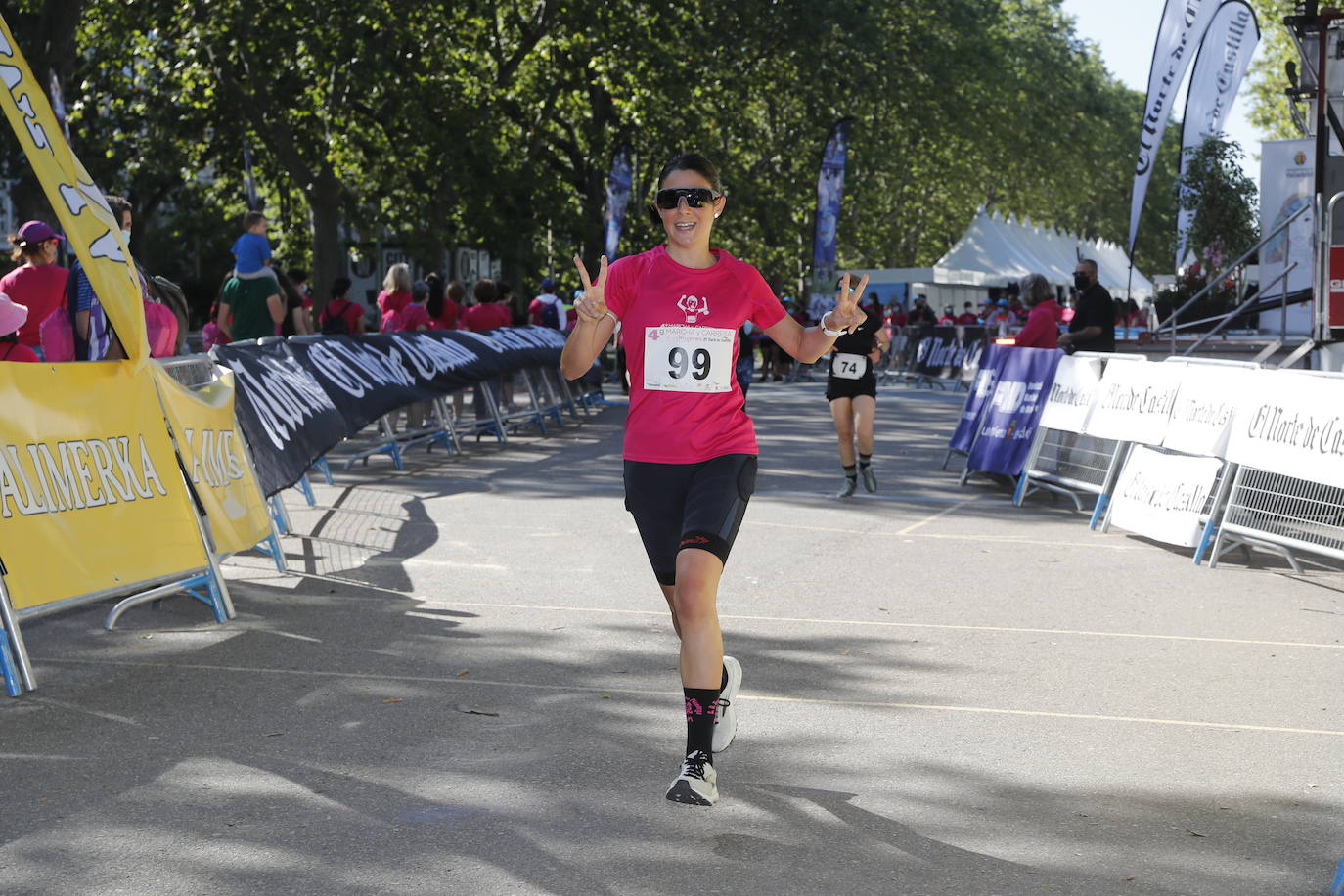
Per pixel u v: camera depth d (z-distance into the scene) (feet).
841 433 36.70
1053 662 19.22
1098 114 202.28
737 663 14.67
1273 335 58.13
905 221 181.47
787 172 138.10
